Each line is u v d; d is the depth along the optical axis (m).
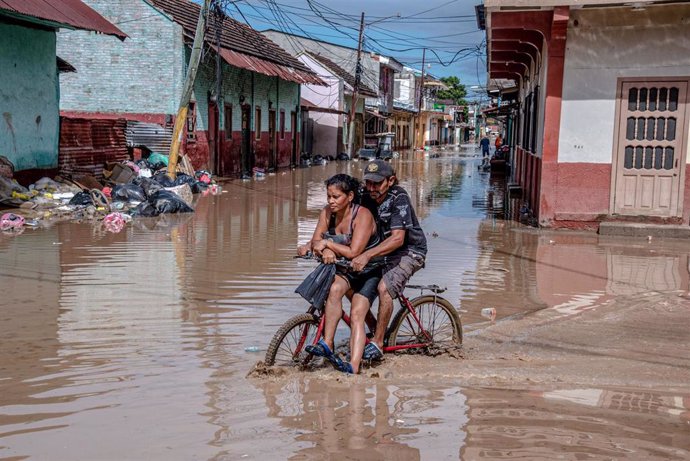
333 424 4.57
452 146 88.69
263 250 11.36
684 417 4.77
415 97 78.31
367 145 56.28
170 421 4.59
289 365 5.70
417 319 6.18
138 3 24.02
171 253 10.95
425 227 14.60
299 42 50.06
